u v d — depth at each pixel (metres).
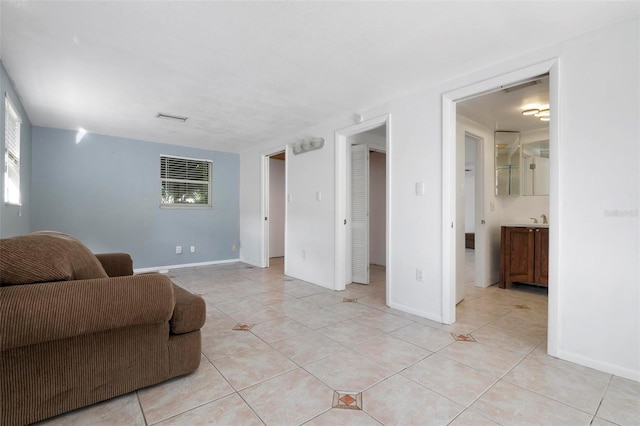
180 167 5.61
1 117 2.49
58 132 4.47
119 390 1.61
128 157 5.03
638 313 1.86
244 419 1.49
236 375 1.89
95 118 3.96
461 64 2.50
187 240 5.62
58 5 1.78
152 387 1.75
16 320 1.24
